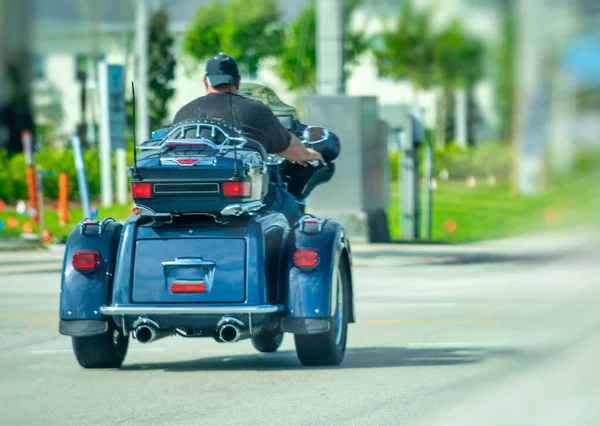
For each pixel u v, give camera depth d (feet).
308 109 150.92
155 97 246.27
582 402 55.93
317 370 64.95
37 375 63.77
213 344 75.97
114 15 254.47
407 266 126.00
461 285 108.68
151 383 61.21
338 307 66.08
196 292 61.16
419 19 324.19
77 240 63.31
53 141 307.99
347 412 53.57
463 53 319.88
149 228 62.03
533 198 241.55
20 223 178.29
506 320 84.79
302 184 72.84
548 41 281.33
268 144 67.00
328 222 64.69
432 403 55.62
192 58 283.59
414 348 72.64
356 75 368.27
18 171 216.13
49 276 118.32
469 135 324.39
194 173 60.85
